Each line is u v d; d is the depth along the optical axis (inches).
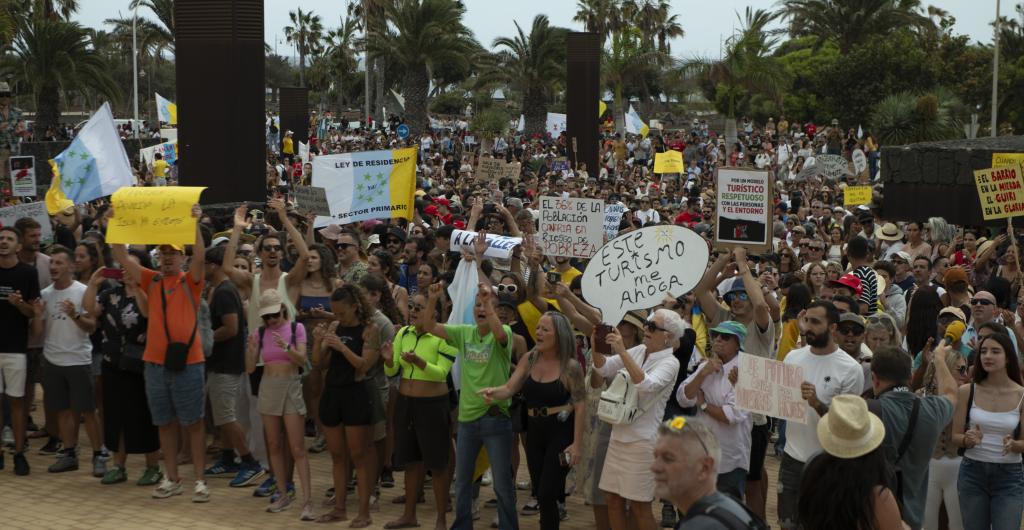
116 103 1872.5
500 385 305.0
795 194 981.2
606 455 283.0
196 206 341.7
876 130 1923.0
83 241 409.7
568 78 1269.7
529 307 340.5
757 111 2694.4
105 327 357.1
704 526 159.6
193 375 343.9
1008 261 457.4
